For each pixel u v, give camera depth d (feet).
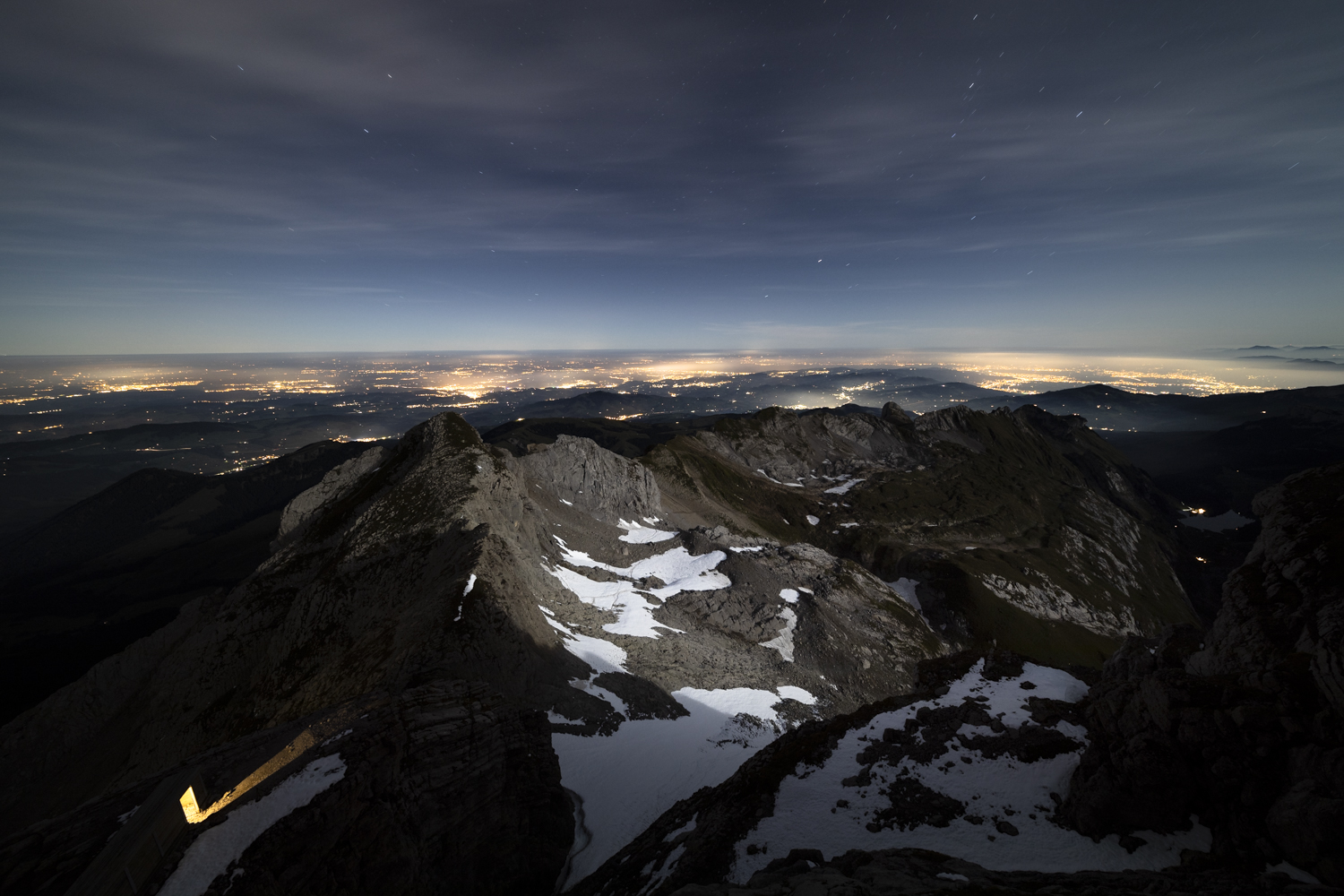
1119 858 61.26
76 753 235.61
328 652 195.11
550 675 176.35
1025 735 90.74
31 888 60.75
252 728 173.06
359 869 72.54
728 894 55.72
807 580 354.54
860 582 384.47
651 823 118.21
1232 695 64.28
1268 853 53.93
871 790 84.43
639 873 82.74
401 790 83.10
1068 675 117.80
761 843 76.07
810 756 96.73
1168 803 63.00
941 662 128.47
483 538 211.41
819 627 296.92
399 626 174.19
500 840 95.71
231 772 78.59
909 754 91.50
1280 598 75.41
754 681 226.99
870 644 305.73
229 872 62.85
